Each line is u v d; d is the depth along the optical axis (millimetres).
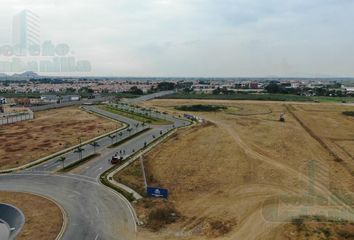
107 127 153125
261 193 68625
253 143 113812
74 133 138625
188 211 60781
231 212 59938
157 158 96312
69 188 72750
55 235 51375
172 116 189875
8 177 81062
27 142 120688
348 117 174750
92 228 53938
